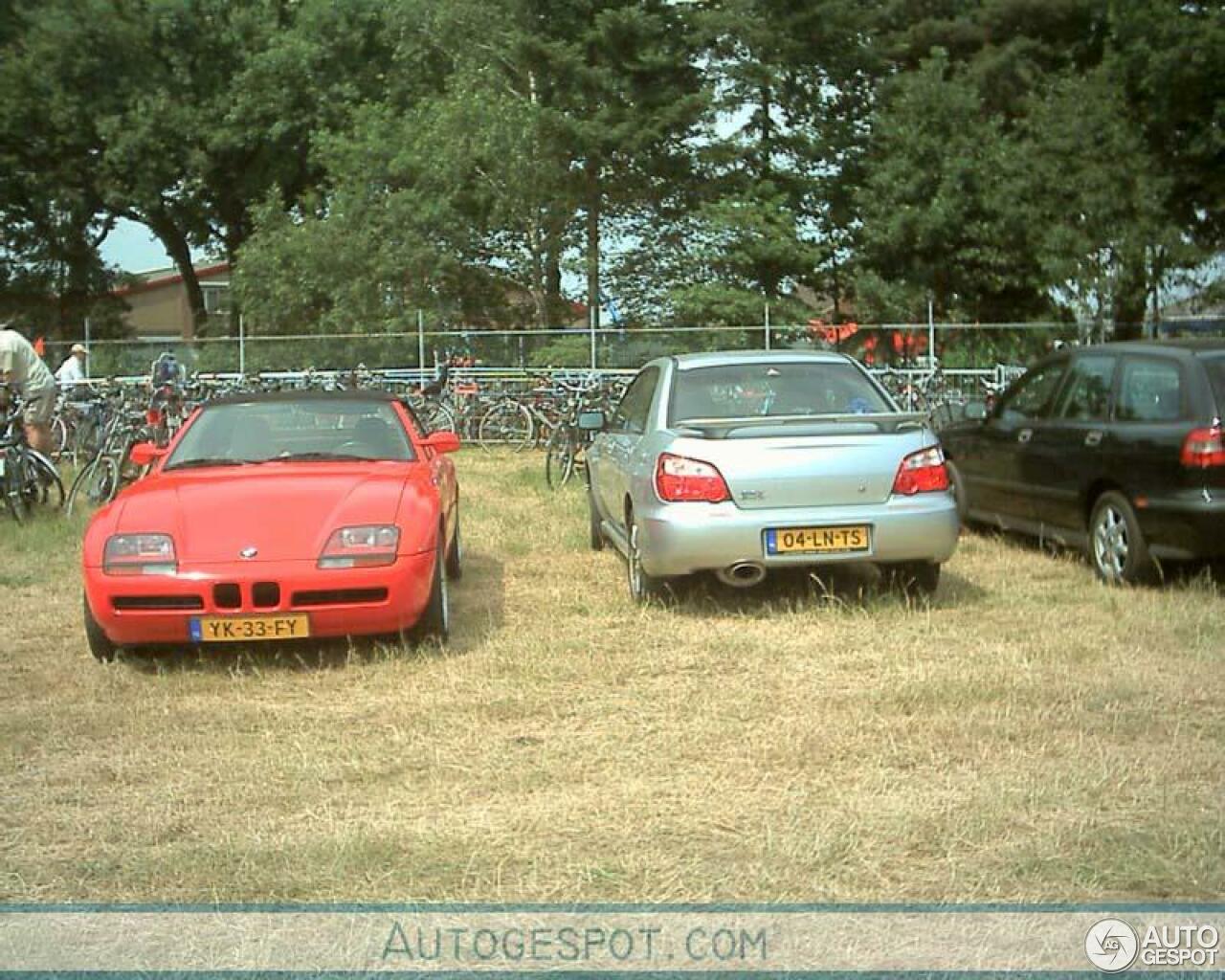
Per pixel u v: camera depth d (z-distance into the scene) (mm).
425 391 19953
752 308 28812
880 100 31406
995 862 4164
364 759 5289
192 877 4164
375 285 30203
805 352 8742
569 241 31188
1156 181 27281
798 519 7461
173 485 7266
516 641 7238
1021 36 31547
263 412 8203
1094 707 5824
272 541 6629
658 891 4008
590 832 4477
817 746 5324
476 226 30938
